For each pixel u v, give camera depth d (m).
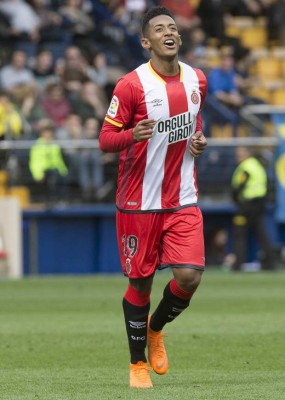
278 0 82.25
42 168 60.03
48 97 62.53
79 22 73.50
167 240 20.86
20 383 21.58
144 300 21.17
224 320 34.09
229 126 65.88
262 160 62.59
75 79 64.06
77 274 60.88
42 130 60.16
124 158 20.97
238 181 58.22
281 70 79.12
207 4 78.25
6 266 56.34
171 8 76.94
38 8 72.25
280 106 70.50
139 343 21.09
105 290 46.91
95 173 60.88
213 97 67.88
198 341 28.75
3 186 59.97
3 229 56.50
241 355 25.97
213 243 63.59
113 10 78.69
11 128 60.12
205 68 70.81
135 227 20.92
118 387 20.91
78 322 33.81
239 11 82.31
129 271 21.09
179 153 20.88
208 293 44.62
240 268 59.31
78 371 23.47
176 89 20.77
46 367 24.14
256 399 19.11
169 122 20.73
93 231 61.34
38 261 60.38
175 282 20.92
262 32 82.38
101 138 20.77
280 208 62.78
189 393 19.89
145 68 20.88
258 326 32.25
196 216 20.89
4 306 39.56
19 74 64.50
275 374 22.77
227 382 21.56
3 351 26.97
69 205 60.62
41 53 67.25
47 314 36.50
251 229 63.25
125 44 76.69
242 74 72.88
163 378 22.33
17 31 69.75
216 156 62.78
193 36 74.62
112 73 74.06
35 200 60.38
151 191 20.80
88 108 63.03
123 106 20.70
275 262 59.88
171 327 32.16
